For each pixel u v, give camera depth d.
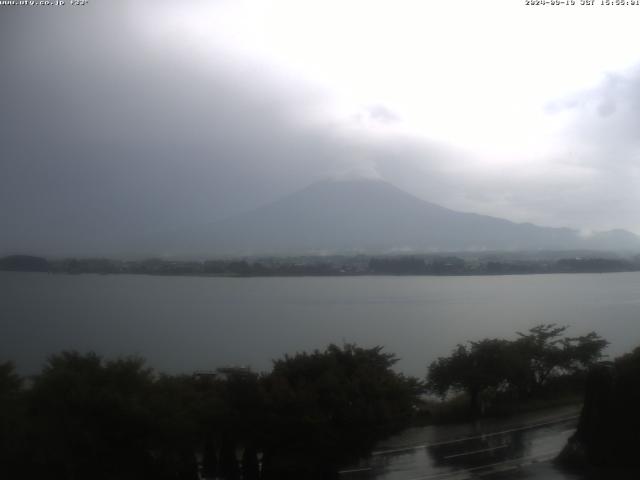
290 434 16.52
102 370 16.28
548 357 30.28
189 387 17.30
